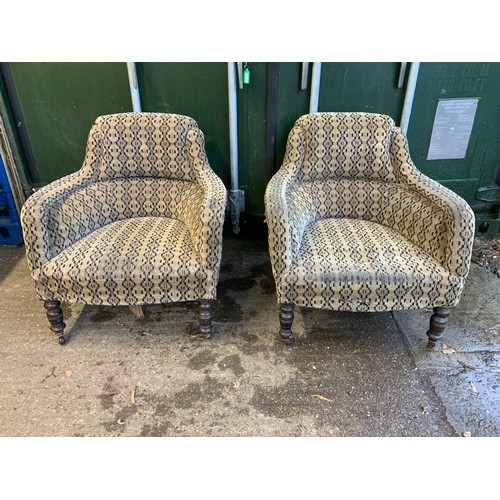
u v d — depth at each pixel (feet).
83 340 5.41
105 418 4.41
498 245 7.45
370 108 6.57
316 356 5.18
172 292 4.82
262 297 6.30
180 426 4.33
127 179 5.84
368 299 4.63
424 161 7.05
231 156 6.93
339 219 5.87
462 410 4.49
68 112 6.63
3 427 4.28
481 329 5.60
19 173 7.07
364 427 4.33
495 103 6.55
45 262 4.72
